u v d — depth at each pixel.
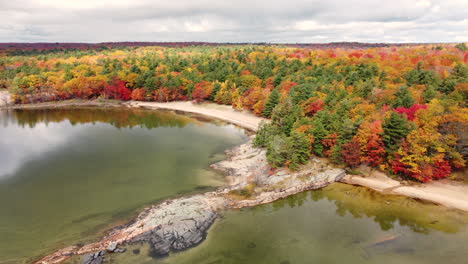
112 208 46.69
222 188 52.69
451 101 64.31
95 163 66.12
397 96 77.62
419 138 51.16
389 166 56.00
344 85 101.50
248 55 193.12
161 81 134.88
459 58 136.38
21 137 86.44
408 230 41.03
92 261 33.75
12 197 50.88
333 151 58.22
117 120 107.88
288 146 57.16
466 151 51.72
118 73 145.50
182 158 68.56
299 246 37.62
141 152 73.19
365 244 38.09
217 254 35.81
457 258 35.12
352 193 51.34
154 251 35.66
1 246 37.56
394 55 159.75
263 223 42.47
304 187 52.81
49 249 36.75
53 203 48.59
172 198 49.34
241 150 72.00
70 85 136.50
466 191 49.59
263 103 101.00
